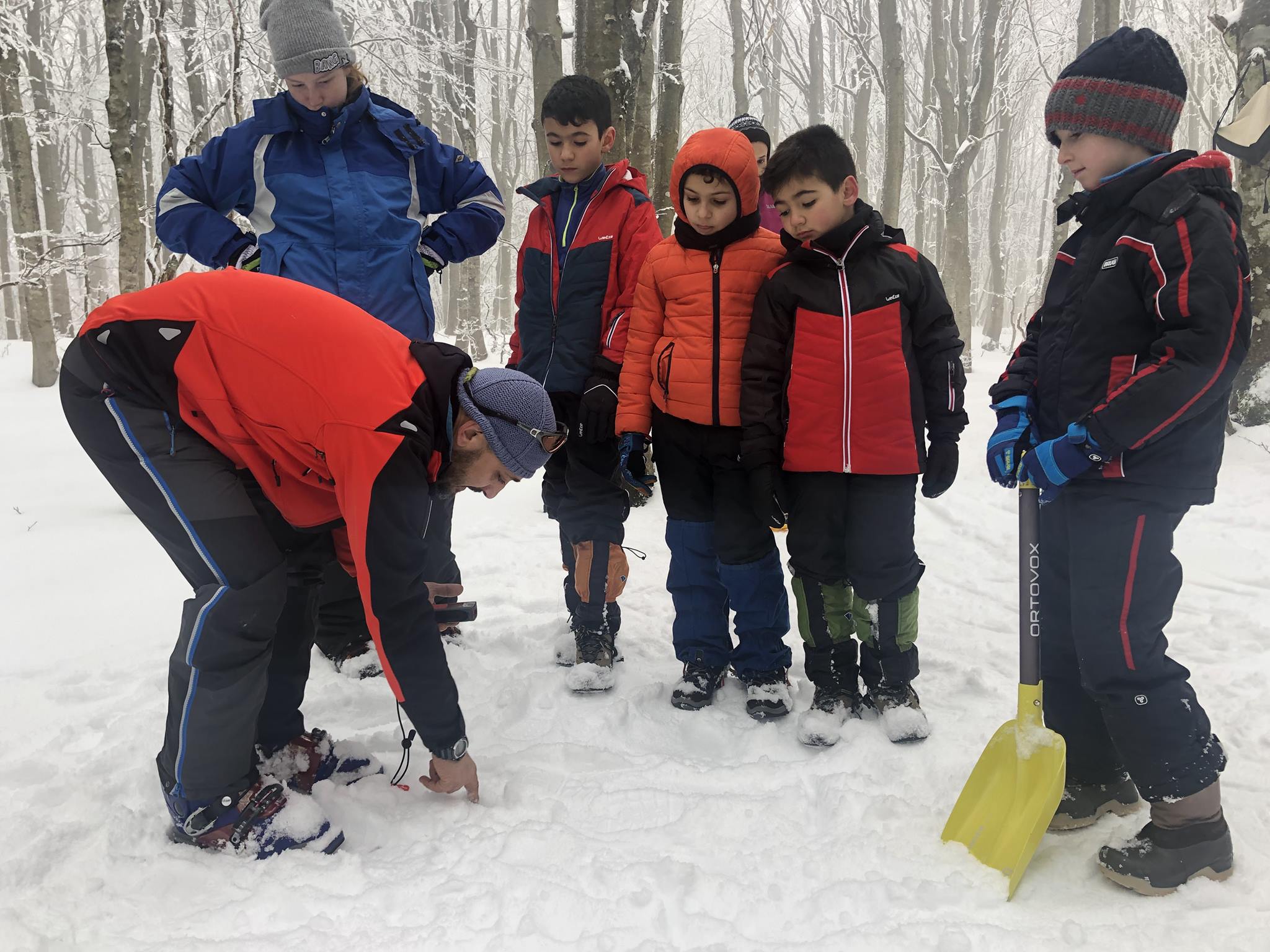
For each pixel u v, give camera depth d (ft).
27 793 7.23
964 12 67.26
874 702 8.48
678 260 8.54
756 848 6.56
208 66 39.68
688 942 5.54
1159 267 5.58
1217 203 5.62
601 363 9.05
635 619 11.53
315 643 10.03
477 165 9.72
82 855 6.41
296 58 8.27
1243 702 8.58
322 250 8.63
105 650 10.20
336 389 5.78
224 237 8.63
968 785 6.63
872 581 8.07
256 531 6.29
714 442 8.45
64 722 8.58
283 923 5.73
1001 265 65.10
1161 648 6.04
